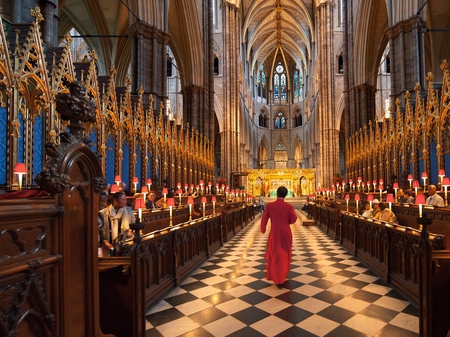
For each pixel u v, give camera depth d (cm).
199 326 370
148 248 443
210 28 2441
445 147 992
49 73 743
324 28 3309
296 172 3866
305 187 3850
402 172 1292
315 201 1844
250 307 427
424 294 323
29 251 174
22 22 714
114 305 323
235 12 3338
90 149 226
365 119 2164
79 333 215
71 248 209
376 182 1545
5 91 615
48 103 692
